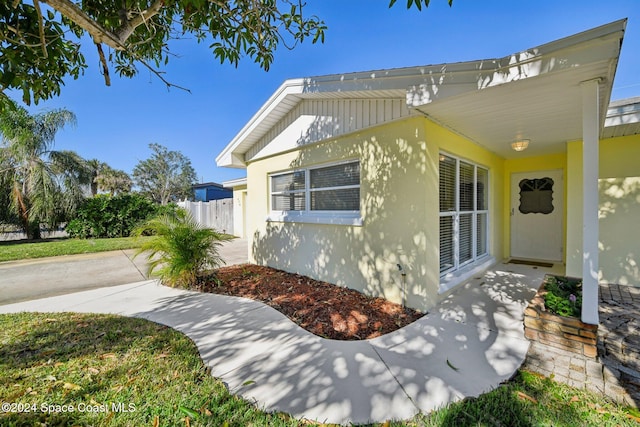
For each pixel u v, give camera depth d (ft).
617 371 8.09
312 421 6.30
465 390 7.27
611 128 15.06
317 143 17.89
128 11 8.47
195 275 18.03
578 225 17.46
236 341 10.20
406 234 13.29
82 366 8.55
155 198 109.09
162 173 110.01
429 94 10.53
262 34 11.10
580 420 6.16
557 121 12.94
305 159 18.93
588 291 8.97
